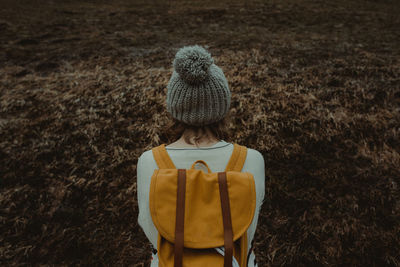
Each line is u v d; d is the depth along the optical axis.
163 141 2.63
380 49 4.10
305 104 2.94
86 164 2.46
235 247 0.75
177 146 0.84
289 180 2.28
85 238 1.97
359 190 2.17
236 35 4.95
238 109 2.92
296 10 6.64
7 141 2.67
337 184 2.22
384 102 2.92
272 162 2.43
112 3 7.86
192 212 0.72
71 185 2.29
